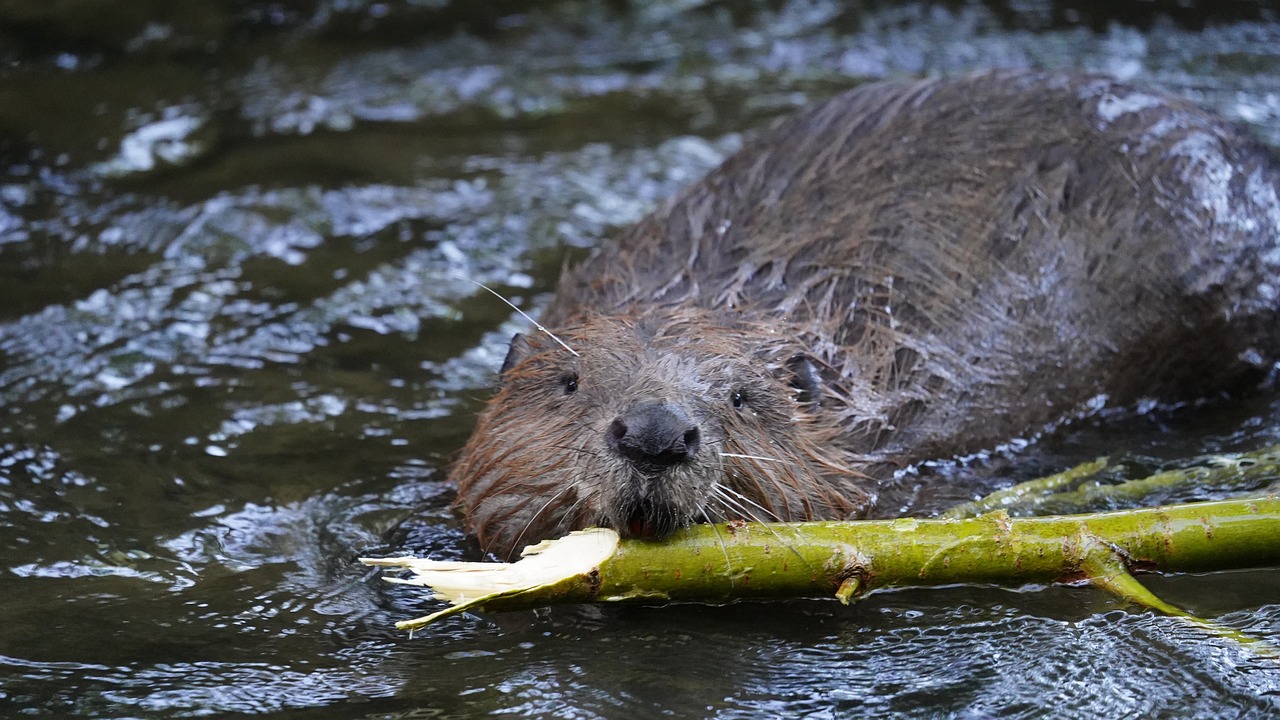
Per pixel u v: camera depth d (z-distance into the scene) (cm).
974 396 1022
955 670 769
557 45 1823
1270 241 1130
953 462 1012
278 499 967
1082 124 1125
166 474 995
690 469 767
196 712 728
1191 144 1132
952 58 1773
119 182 1458
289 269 1305
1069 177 1091
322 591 856
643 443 756
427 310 1245
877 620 820
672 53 1808
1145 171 1105
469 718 723
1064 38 1806
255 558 895
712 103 1686
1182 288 1088
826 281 1029
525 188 1467
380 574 877
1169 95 1196
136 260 1312
